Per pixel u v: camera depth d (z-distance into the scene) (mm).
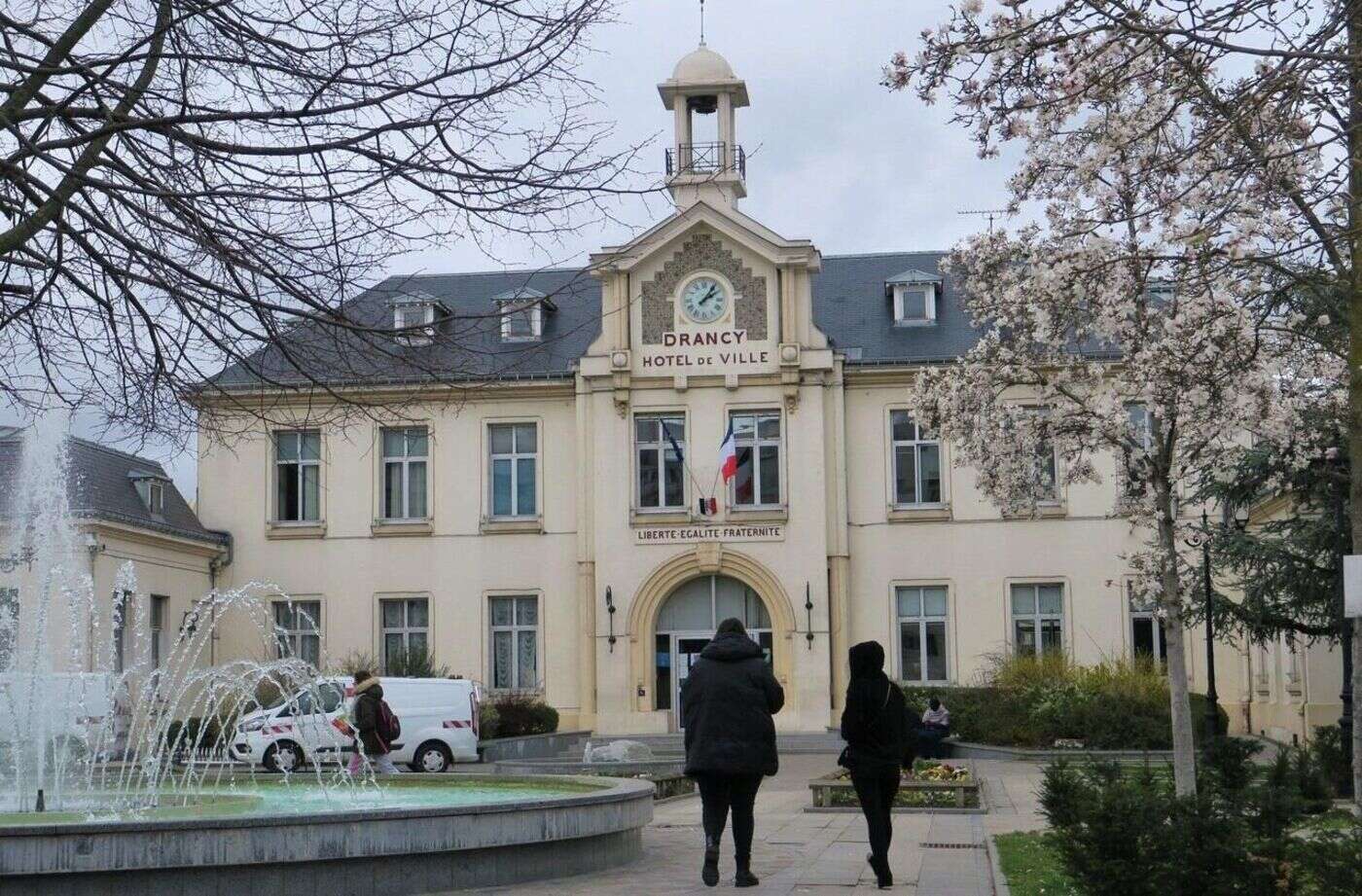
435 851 12852
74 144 10781
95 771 24562
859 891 12906
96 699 24812
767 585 39875
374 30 11359
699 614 40844
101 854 11492
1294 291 16891
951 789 22531
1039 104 11266
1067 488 40375
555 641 41094
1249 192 11898
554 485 41500
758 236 40094
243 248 11523
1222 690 39625
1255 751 17547
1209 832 9875
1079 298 17484
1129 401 18844
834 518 40312
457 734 32719
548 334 42531
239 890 11969
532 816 13547
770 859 15508
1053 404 19594
